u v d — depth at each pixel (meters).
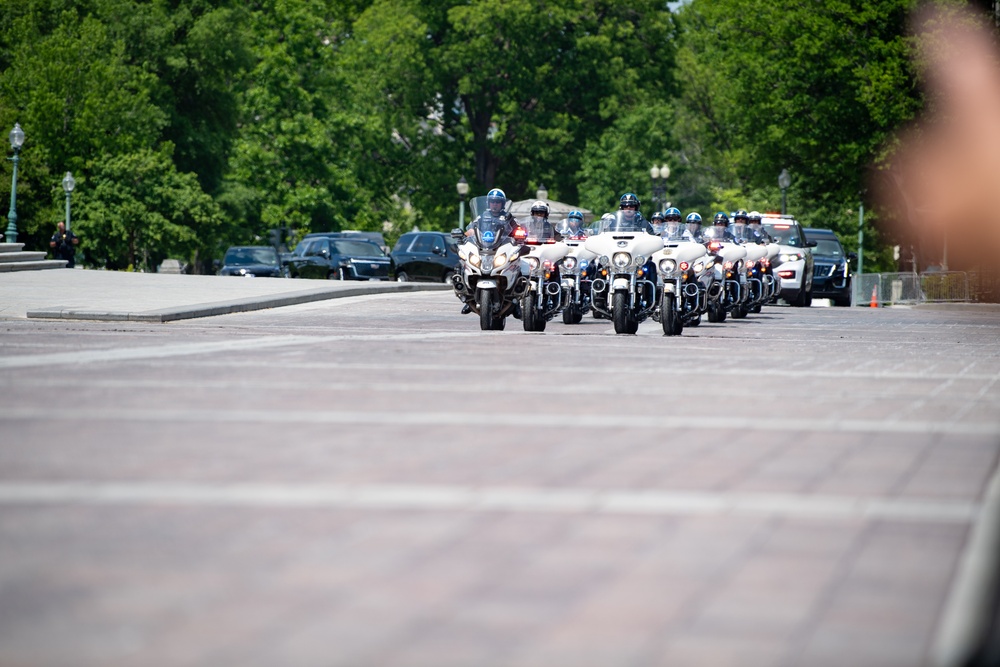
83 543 14.77
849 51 140.50
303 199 195.88
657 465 19.91
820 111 142.50
